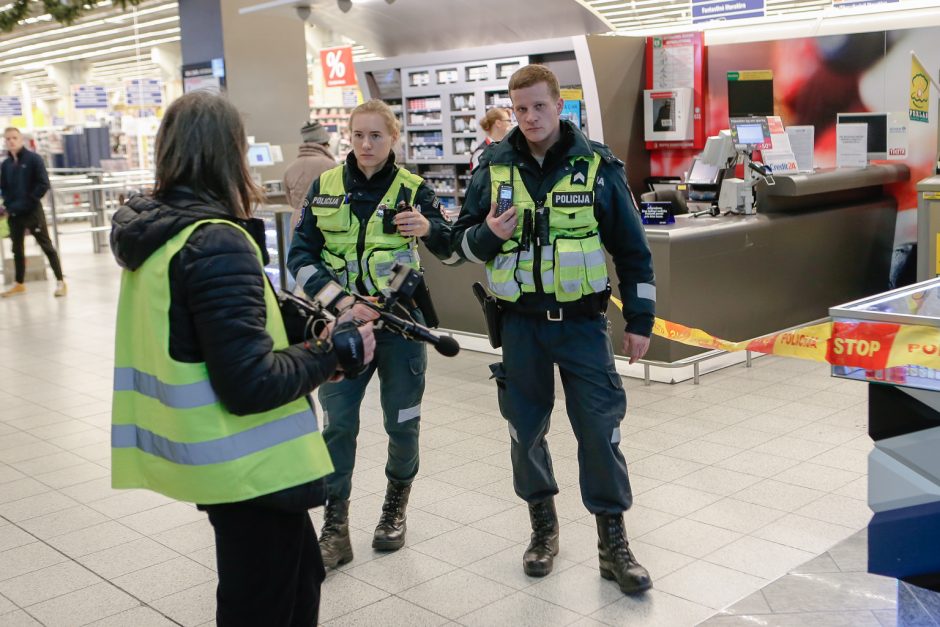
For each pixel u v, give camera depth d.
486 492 3.74
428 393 5.29
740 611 2.67
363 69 9.54
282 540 1.88
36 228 9.04
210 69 10.98
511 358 2.91
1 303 8.85
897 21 7.00
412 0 8.18
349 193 3.04
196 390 1.75
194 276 1.70
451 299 6.40
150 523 3.59
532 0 7.80
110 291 9.46
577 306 2.81
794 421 4.52
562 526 3.36
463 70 8.65
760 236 5.73
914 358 2.22
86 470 4.24
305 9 8.33
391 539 3.19
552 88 2.71
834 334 2.37
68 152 17.81
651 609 2.72
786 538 3.18
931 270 6.05
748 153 5.93
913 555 2.31
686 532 3.25
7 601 2.95
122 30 19.64
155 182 1.86
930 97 6.91
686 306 5.27
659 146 7.76
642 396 5.04
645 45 7.73
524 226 2.80
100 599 2.95
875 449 2.35
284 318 2.01
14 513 3.72
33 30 18.80
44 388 5.75
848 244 6.62
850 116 7.03
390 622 2.70
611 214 2.86
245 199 1.88
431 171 9.31
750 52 7.62
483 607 2.78
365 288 3.02
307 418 1.89
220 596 1.91
